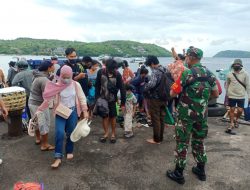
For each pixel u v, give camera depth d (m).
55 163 4.99
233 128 7.50
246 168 5.11
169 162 5.30
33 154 5.59
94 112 6.21
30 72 6.88
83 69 6.92
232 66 7.21
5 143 6.16
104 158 5.44
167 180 4.65
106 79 5.93
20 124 6.60
